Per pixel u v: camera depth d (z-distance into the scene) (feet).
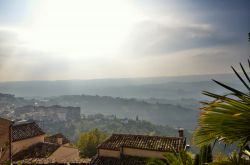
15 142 97.81
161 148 79.56
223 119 10.29
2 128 78.59
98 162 83.71
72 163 86.99
